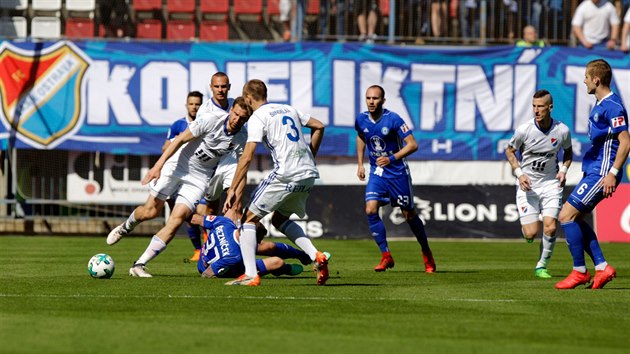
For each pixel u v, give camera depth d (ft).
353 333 55.31
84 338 52.47
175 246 135.85
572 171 153.58
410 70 153.58
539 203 97.25
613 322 60.90
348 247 136.05
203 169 89.92
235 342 51.62
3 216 152.76
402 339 53.47
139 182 153.79
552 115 153.99
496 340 53.57
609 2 156.15
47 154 153.17
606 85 78.33
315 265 80.23
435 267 99.50
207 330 55.57
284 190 78.23
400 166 99.76
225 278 86.22
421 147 153.69
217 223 87.15
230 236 86.02
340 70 152.76
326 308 65.87
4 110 150.92
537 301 71.20
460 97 153.69
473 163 154.30
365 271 99.04
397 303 69.15
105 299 69.72
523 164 97.25
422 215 152.15
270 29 160.45
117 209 154.61
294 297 71.77
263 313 63.00
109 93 151.74
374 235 99.60
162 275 90.43
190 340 52.08
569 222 80.38
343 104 152.97
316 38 156.66
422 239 99.19
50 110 151.02
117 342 51.29
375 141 101.24
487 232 151.84
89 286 78.84
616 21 156.46
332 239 150.71
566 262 115.34
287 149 78.07
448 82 153.69
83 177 153.48
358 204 151.33
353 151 152.66
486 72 153.79
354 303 68.80
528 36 157.69
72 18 159.63
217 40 160.76
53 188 153.38
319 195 151.33
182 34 160.76
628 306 68.69
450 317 62.39
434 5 157.07
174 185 90.12
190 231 109.40
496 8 157.69
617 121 76.95
